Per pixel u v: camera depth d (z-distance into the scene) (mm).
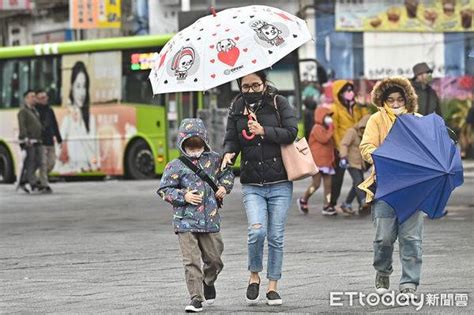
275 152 18375
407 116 17922
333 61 70125
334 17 69938
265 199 18484
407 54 71562
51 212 38531
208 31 17812
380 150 17688
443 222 31891
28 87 59156
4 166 59719
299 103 53438
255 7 18438
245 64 17500
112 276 22344
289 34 17906
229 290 20031
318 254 24984
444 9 71250
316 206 38344
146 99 56156
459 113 69438
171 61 17828
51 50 58719
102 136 57344
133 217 36000
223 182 18188
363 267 22641
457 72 70875
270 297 18234
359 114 34844
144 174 56594
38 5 75500
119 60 56938
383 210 18062
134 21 71625
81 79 57875
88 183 54812
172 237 29672
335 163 34719
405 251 17984
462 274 21172
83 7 68125
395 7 71062
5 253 26859
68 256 25984
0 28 78375
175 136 55312
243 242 27938
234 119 18500
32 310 18359
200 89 17516
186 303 18703
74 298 19562
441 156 17500
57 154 58375
